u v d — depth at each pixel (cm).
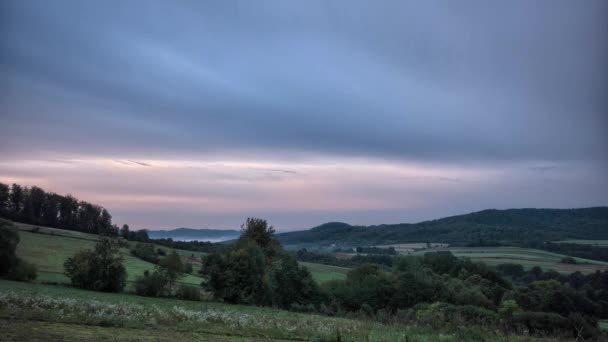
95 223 13112
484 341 2739
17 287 5150
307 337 2562
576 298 7075
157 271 6906
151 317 2756
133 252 10044
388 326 3206
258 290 7481
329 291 7931
